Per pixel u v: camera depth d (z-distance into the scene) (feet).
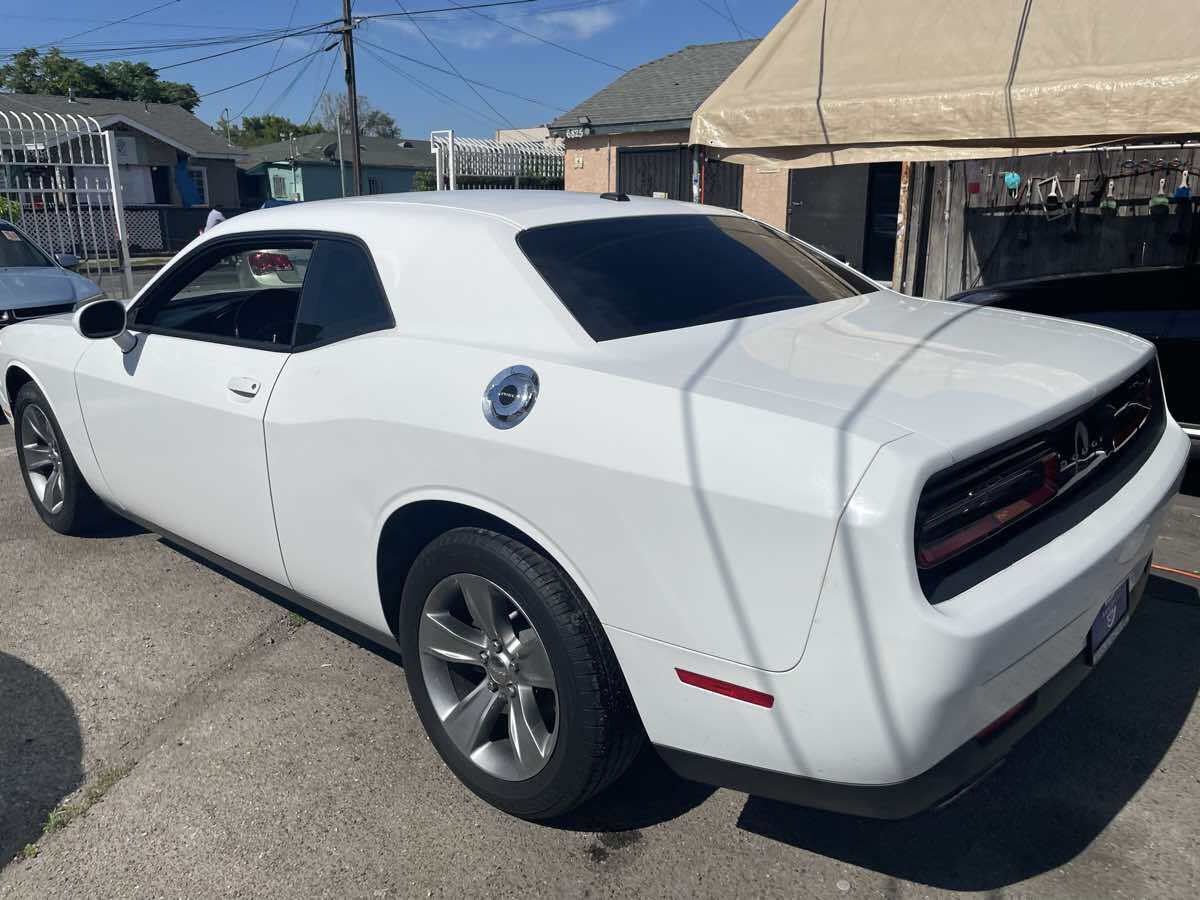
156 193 113.80
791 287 9.64
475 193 10.62
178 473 11.16
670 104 60.49
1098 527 7.01
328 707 10.18
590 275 8.54
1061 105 18.72
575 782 7.55
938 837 7.98
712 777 7.02
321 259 9.75
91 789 8.86
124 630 11.98
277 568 10.26
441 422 7.88
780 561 6.05
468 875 7.67
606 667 7.25
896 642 5.73
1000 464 6.32
